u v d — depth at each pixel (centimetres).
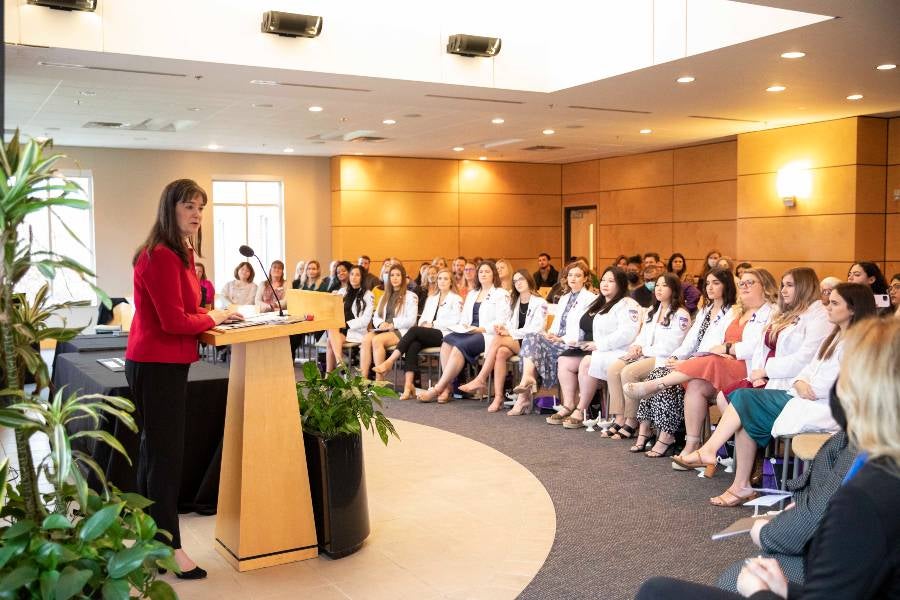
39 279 790
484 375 746
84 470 439
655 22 696
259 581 347
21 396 229
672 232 1361
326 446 369
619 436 615
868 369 160
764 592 182
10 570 214
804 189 1059
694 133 1158
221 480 378
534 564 368
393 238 1477
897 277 716
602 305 648
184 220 333
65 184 229
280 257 1455
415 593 336
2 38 338
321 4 697
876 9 533
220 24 661
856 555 151
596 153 1428
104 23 618
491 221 1560
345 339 889
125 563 216
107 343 637
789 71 729
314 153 1416
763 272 521
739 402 446
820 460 219
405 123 1052
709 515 437
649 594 195
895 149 1015
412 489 488
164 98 859
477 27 770
